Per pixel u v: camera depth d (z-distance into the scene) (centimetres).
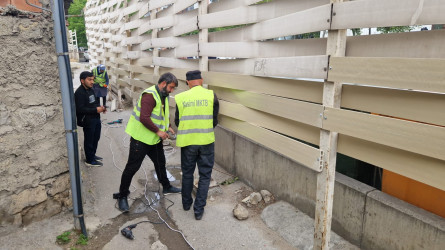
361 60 208
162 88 354
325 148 249
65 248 294
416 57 187
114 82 979
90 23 1351
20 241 292
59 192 333
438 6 167
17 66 282
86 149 479
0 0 265
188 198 368
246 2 335
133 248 304
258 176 411
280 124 310
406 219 246
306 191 336
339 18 220
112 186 429
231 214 365
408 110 194
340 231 305
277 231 330
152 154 389
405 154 200
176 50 518
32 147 302
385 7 192
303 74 261
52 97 313
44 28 298
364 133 215
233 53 365
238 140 443
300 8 271
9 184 291
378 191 279
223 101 409
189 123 340
